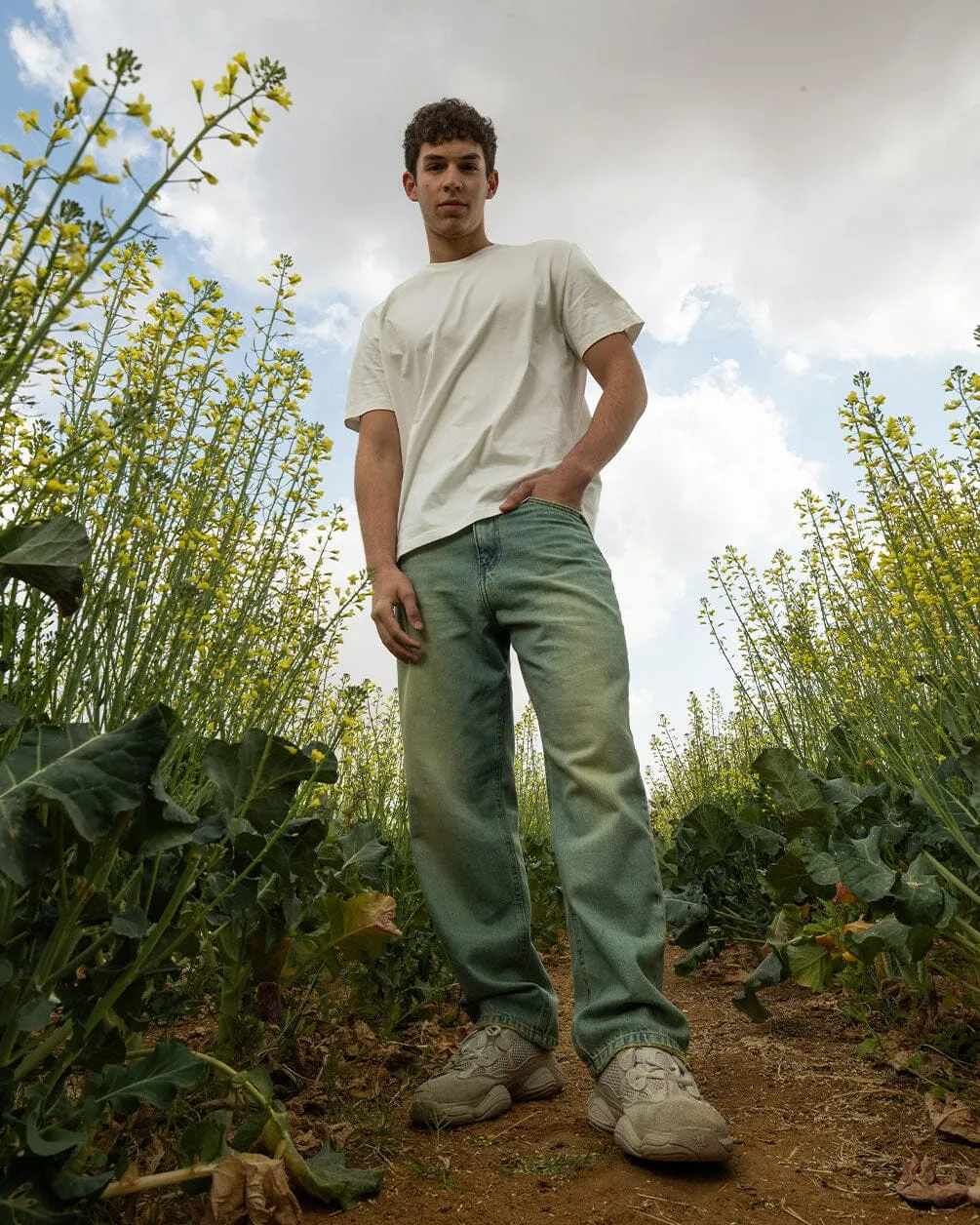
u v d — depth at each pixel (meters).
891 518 2.72
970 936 1.94
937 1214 1.45
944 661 2.50
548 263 2.37
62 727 1.18
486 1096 1.96
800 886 2.24
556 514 2.14
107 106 0.95
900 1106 1.87
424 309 2.42
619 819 1.91
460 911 2.14
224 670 1.97
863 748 3.06
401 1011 2.60
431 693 2.18
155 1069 1.23
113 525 1.66
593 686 1.98
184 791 1.69
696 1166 1.63
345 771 3.02
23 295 1.08
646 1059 1.73
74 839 1.23
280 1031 2.12
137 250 1.83
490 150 2.57
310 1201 1.57
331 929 1.90
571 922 1.92
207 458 1.97
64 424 1.57
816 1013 2.66
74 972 1.40
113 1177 1.21
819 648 3.46
